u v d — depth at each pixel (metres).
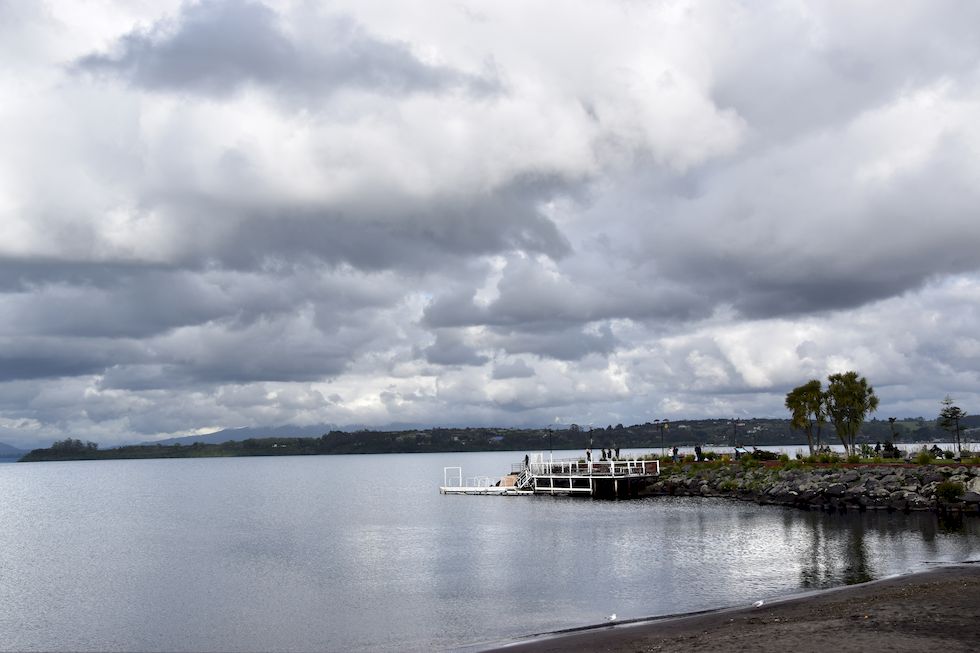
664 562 47.34
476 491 114.00
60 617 41.00
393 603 39.88
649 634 27.70
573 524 70.12
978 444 112.56
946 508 65.06
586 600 37.84
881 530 56.59
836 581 38.50
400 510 95.06
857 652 21.59
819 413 98.38
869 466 78.50
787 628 25.64
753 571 42.66
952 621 24.95
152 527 87.25
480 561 52.16
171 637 35.84
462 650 28.52
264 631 35.62
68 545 72.62
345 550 60.66
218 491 163.00
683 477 96.75
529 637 29.80
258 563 55.84
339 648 31.86
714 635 25.91
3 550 69.62
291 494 144.50
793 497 76.88
